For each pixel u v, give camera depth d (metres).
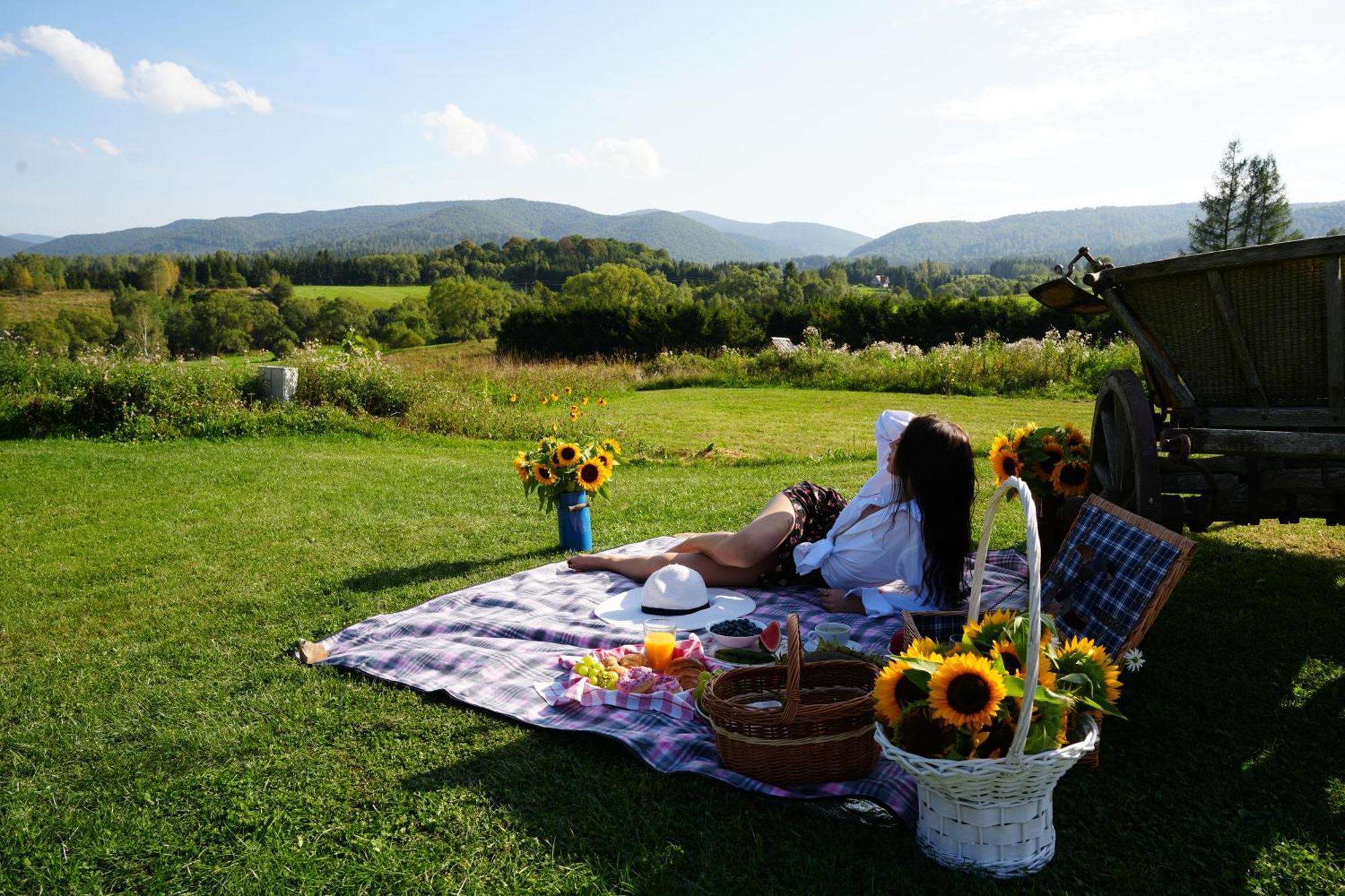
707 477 9.34
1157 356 3.92
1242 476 3.83
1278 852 2.44
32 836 2.69
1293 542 5.75
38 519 7.33
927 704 2.35
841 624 3.94
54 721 3.51
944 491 4.11
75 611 4.96
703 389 21.25
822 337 37.59
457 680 3.66
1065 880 2.34
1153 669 3.67
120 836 2.67
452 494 8.17
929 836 2.44
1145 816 2.63
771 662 3.48
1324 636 4.03
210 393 13.04
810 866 2.41
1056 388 18.22
